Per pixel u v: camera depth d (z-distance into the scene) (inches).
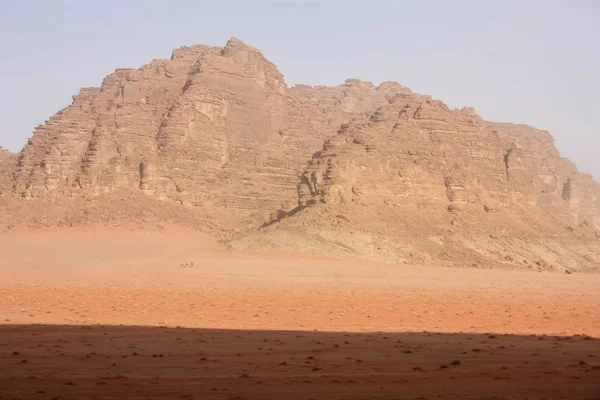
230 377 1615.4
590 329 2893.7
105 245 7819.9
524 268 7514.8
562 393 1476.4
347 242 7062.0
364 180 7765.8
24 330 2459.4
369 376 1654.8
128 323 2792.8
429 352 2063.2
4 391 1425.9
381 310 3467.0
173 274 5679.1
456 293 4714.6
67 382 1525.6
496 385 1560.0
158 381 1553.9
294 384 1541.6
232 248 7190.0
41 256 7155.5
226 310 3356.3
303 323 2898.6
